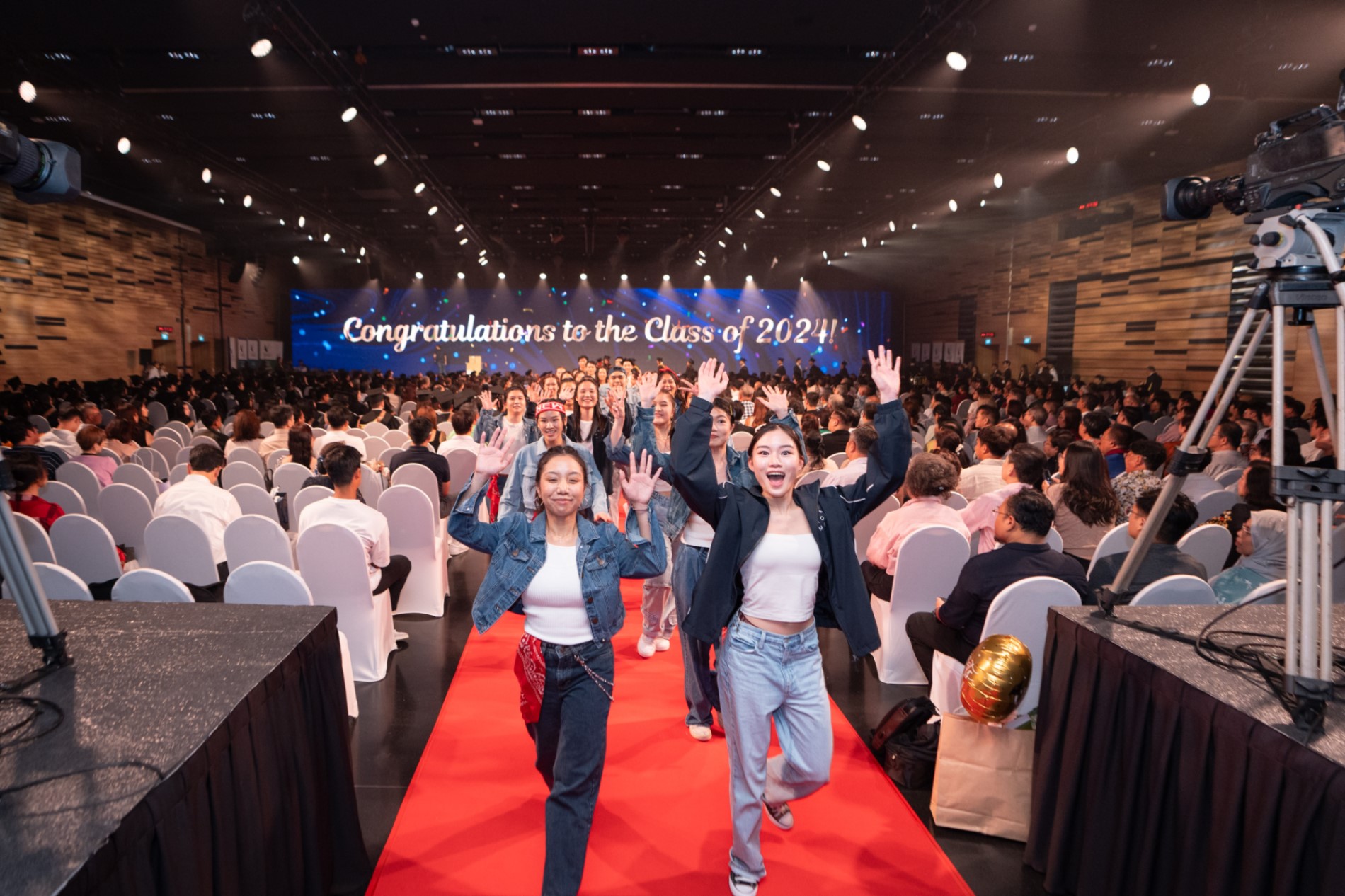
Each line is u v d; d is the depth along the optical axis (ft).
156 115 40.40
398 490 16.44
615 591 8.16
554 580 8.07
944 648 11.19
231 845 5.94
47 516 14.83
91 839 4.48
